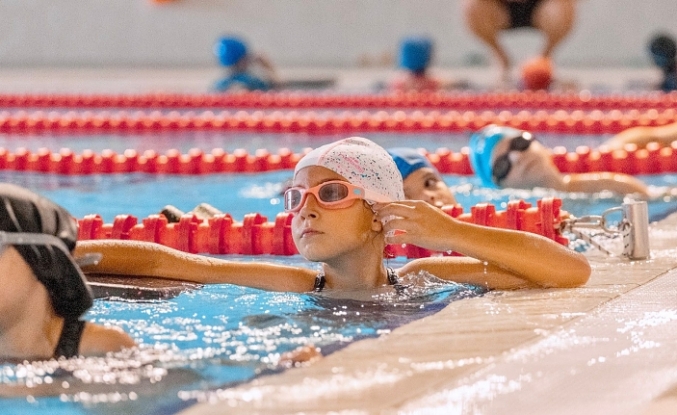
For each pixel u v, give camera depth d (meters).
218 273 4.93
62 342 3.55
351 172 4.48
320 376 3.32
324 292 4.72
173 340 3.81
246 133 15.09
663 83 22.16
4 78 25.98
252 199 8.56
